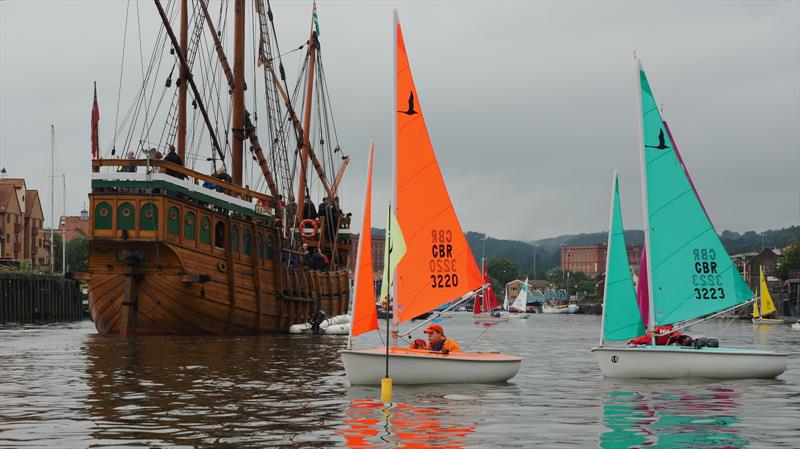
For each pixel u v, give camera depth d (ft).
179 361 113.91
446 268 93.50
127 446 54.08
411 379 86.07
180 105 203.21
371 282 88.48
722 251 101.04
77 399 75.31
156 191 160.04
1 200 433.89
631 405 74.28
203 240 171.63
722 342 204.54
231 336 178.91
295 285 215.10
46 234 548.72
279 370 102.89
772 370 94.79
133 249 163.32
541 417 67.36
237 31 214.69
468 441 57.06
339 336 188.65
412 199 94.32
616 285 97.14
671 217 101.24
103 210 159.94
